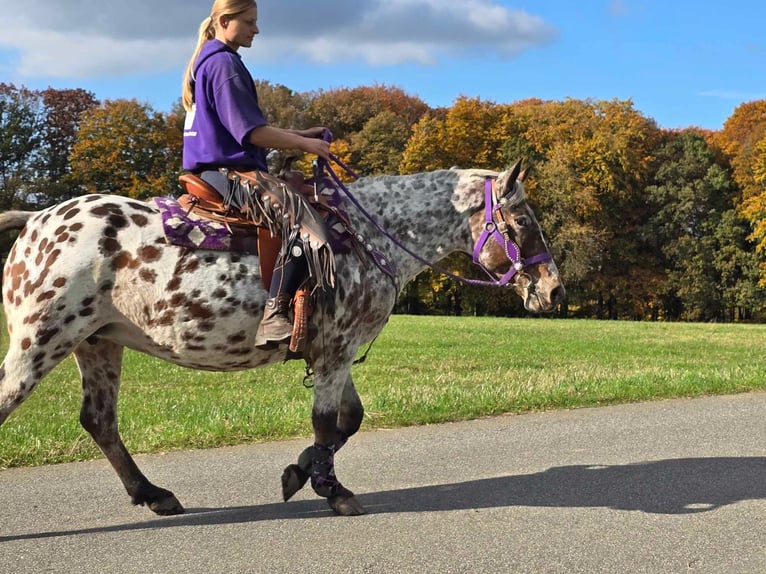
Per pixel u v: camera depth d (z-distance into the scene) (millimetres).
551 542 4613
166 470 6289
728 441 7305
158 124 45844
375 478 6074
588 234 47062
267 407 8953
